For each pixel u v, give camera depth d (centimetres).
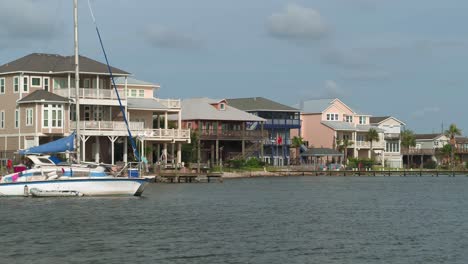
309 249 4738
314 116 17638
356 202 8256
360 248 4797
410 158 19825
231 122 14688
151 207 6950
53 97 10069
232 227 5681
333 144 17188
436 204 8156
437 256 4553
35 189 7288
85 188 7375
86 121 10231
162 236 5159
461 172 17525
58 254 4475
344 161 17100
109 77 10919
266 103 16362
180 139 11781
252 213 6725
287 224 5938
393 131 19175
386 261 4394
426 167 19338
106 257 4403
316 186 11244
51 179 7306
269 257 4466
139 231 5375
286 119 16362
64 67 10450
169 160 12225
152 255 4475
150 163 11512
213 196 8588
